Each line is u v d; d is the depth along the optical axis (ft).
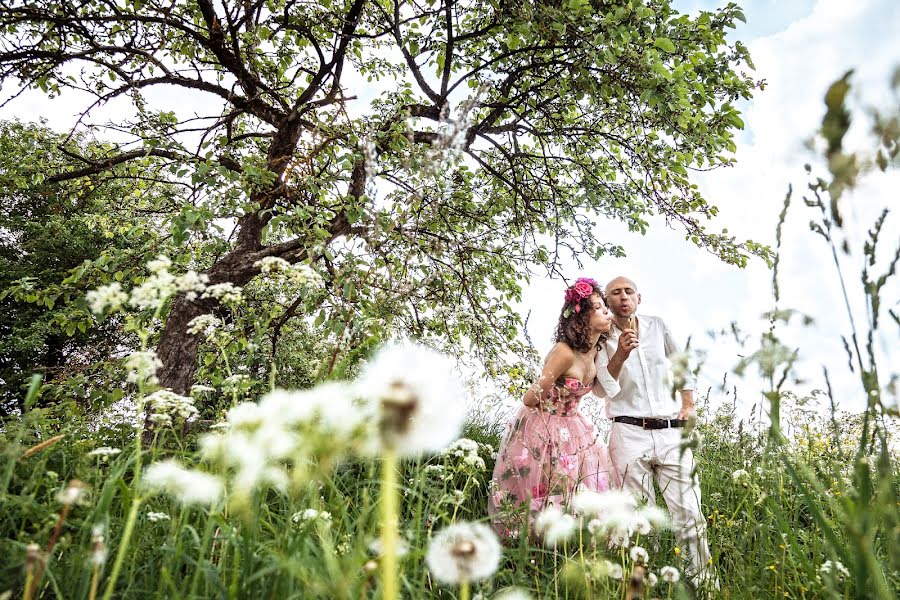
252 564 4.57
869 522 3.11
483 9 21.33
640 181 21.52
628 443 10.66
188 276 5.73
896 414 3.10
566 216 20.88
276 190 15.39
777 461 6.32
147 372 5.28
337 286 10.81
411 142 8.70
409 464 7.15
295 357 15.85
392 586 2.40
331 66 20.77
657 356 11.00
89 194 23.40
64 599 4.49
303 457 2.52
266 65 22.72
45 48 20.79
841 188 2.52
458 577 2.91
